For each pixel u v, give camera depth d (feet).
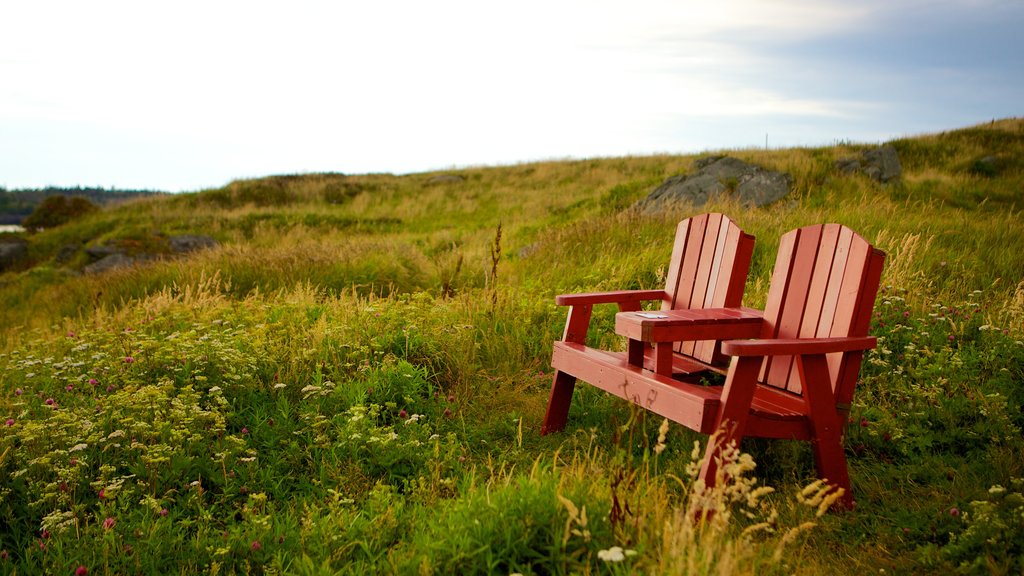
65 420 11.35
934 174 55.88
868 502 9.74
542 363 16.51
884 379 13.50
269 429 12.10
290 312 19.85
